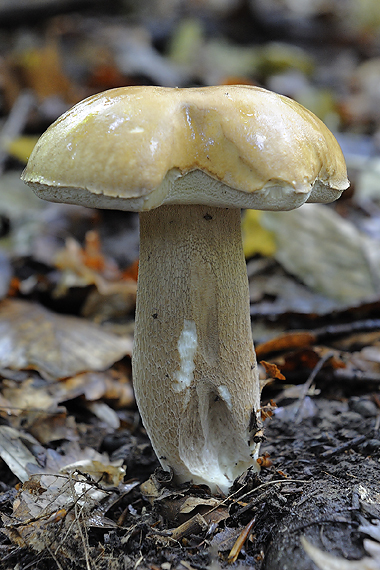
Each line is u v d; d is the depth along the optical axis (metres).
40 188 0.39
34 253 0.79
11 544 0.41
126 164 0.38
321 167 0.40
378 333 0.56
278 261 0.70
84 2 1.54
